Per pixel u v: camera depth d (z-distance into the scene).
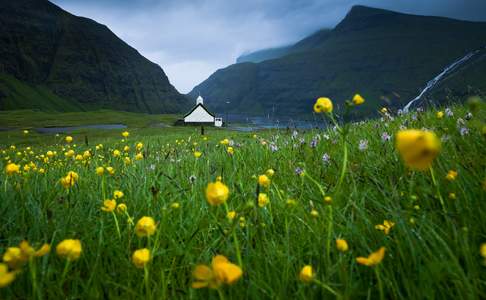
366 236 2.28
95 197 3.55
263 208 2.84
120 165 5.93
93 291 1.95
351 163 3.88
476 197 2.34
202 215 2.90
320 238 2.20
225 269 1.16
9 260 1.55
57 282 2.04
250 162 5.20
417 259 1.90
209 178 3.76
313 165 4.32
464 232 1.81
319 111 2.00
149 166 5.38
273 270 2.02
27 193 3.58
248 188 3.51
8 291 1.90
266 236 2.55
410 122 5.52
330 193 2.95
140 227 1.71
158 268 2.22
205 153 6.93
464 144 3.56
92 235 2.68
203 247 2.46
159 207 3.12
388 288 1.77
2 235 2.69
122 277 2.17
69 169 5.76
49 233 2.62
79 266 2.33
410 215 2.30
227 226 2.57
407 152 0.79
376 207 2.66
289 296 1.84
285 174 4.08
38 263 2.24
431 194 2.51
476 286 1.58
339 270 1.82
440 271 1.74
